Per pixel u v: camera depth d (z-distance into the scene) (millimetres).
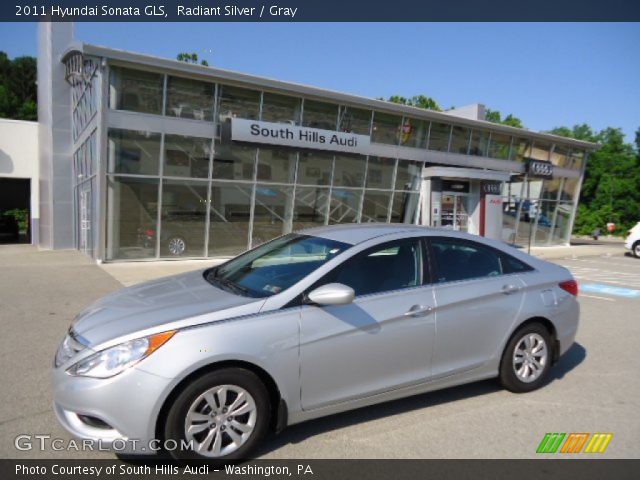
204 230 14273
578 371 5082
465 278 4141
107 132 12516
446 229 4359
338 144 15984
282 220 15633
